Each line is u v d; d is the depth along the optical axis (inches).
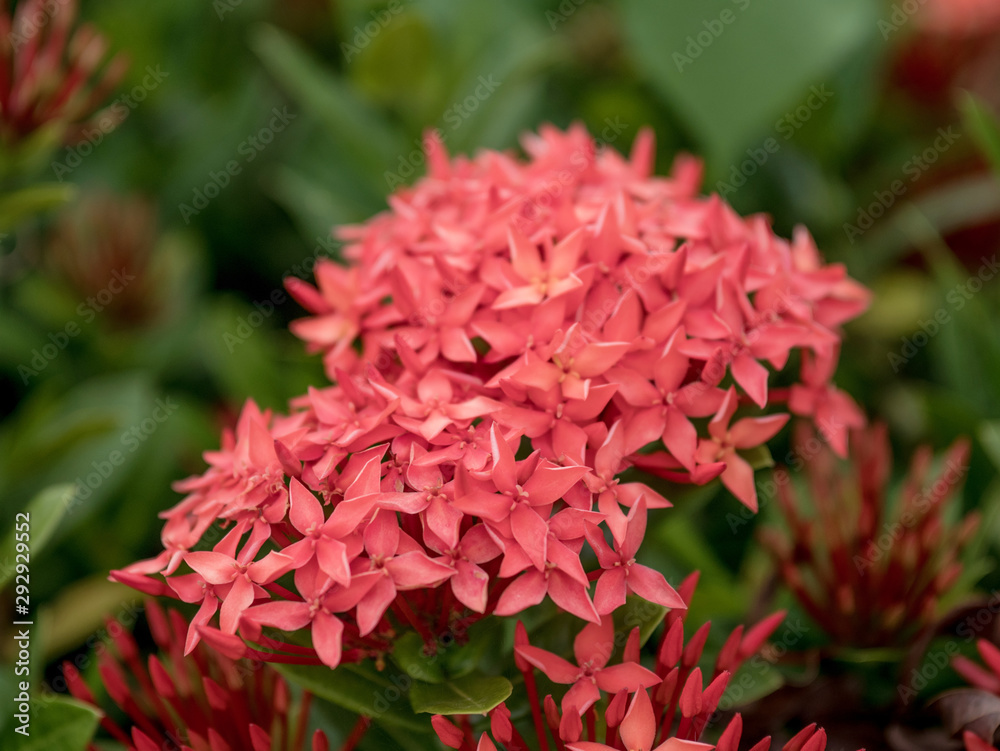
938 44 22.8
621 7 19.3
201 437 19.1
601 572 13.9
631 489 14.1
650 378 14.4
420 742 14.7
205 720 14.9
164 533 14.6
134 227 20.9
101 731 16.7
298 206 19.3
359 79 19.3
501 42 19.6
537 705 13.8
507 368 14.2
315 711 15.3
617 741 13.8
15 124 16.9
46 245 21.4
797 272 15.5
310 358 18.7
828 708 15.5
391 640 14.1
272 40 19.1
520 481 13.8
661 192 15.8
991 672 15.7
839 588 16.0
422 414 14.1
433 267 15.0
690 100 19.1
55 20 17.0
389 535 13.6
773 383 16.3
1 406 20.8
